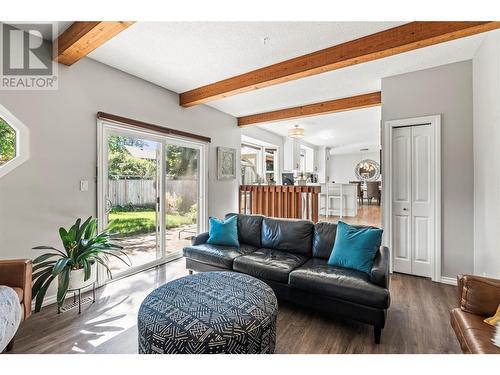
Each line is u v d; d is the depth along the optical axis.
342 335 1.94
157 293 1.74
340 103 4.12
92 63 2.77
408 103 3.13
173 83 3.46
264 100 4.21
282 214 4.72
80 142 2.66
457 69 2.87
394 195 3.28
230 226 3.20
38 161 2.35
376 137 7.61
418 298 2.54
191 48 2.56
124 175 3.18
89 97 2.74
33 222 2.32
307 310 2.33
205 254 2.86
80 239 2.33
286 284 2.29
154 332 1.36
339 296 1.97
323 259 2.63
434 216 3.00
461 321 1.42
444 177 2.95
